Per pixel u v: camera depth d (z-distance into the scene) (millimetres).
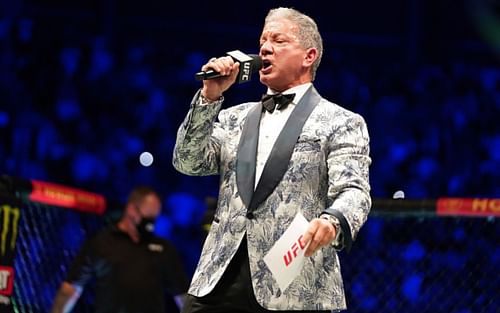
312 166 3254
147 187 6211
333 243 3061
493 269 5438
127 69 9969
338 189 3186
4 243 4742
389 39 11023
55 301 5746
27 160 9070
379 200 5191
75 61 9711
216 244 3293
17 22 9656
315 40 3480
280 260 3080
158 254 6152
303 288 3166
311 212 3223
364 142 3314
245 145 3359
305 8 10961
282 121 3369
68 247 5867
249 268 3197
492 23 10945
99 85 9711
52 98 9477
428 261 5746
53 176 9125
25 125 9195
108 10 10430
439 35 11008
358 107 10203
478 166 9680
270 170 3248
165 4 10711
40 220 5645
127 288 6000
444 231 5727
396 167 9719
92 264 5969
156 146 9656
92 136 9438
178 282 6238
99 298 6000
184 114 10000
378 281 5789
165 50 10352
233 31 10836
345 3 11008
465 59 10977
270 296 3152
